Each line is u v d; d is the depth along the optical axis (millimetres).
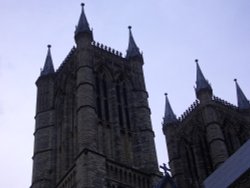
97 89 96500
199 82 123438
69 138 92250
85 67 94812
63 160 90500
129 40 112062
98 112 92375
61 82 104125
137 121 95062
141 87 101500
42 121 98750
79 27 103500
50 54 113312
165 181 77938
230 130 118938
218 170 74000
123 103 98125
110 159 83500
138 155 89688
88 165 78812
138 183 83875
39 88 106250
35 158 93062
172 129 124125
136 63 106625
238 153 70625
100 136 88062
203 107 118562
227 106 123000
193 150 117938
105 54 103750
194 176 114250
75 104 95625
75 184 79812
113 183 80375
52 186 88812
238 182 61188
